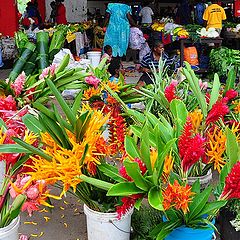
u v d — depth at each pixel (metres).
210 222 2.23
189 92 3.81
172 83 3.50
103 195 2.46
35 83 3.88
